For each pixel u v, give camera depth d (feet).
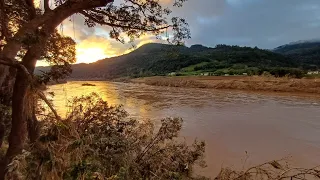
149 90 170.50
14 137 13.51
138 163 14.34
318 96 112.37
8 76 19.84
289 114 71.05
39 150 9.85
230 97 116.26
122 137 15.20
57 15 14.51
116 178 10.39
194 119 64.75
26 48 16.10
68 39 17.76
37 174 9.24
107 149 12.66
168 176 13.78
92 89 184.55
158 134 17.58
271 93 129.29
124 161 12.51
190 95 129.59
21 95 13.56
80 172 9.32
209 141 44.39
